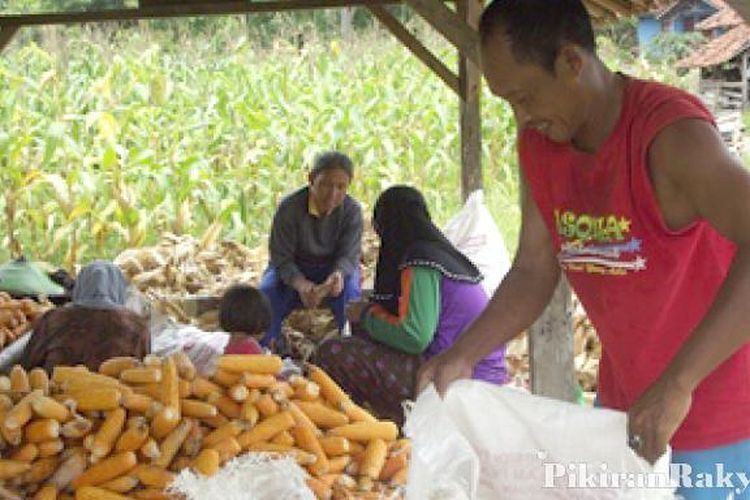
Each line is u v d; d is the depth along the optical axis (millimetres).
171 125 10734
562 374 4617
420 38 14156
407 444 3746
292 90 11516
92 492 3297
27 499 3340
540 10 2066
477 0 7180
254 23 20750
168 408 3393
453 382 2336
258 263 8391
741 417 2277
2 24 7328
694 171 2053
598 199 2215
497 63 2109
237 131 10812
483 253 6445
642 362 2314
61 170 10047
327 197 6297
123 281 5434
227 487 3209
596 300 2334
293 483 3242
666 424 1971
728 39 26250
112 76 11133
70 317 4273
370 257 8203
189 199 10055
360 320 5086
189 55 12914
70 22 7273
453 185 11328
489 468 2301
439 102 11359
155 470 3346
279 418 3514
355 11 21859
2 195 9664
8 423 3299
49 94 11062
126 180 9828
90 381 3521
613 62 15203
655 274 2207
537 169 2322
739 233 2012
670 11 31016
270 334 6371
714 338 1962
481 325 2500
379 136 11102
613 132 2148
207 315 6836
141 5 7168
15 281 6277
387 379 5004
